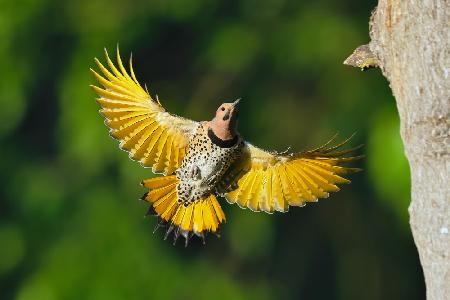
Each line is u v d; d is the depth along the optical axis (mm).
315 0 18703
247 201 7340
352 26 18453
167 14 18391
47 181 18359
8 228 18328
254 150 7250
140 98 7078
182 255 18328
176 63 18562
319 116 18375
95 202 17891
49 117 18703
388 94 17844
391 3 6266
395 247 19125
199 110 18391
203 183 7195
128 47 18172
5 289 18266
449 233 6109
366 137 17875
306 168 7238
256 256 18609
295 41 18391
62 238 18000
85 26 18062
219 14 18781
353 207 18969
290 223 19062
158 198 7215
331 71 18312
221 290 18281
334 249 19156
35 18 18109
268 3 18719
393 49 6285
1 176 18484
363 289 19141
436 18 6055
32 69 18109
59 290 17484
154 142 7156
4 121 18188
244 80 18562
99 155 17312
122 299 17547
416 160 6215
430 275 6211
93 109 17250
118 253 17719
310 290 19172
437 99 6074
